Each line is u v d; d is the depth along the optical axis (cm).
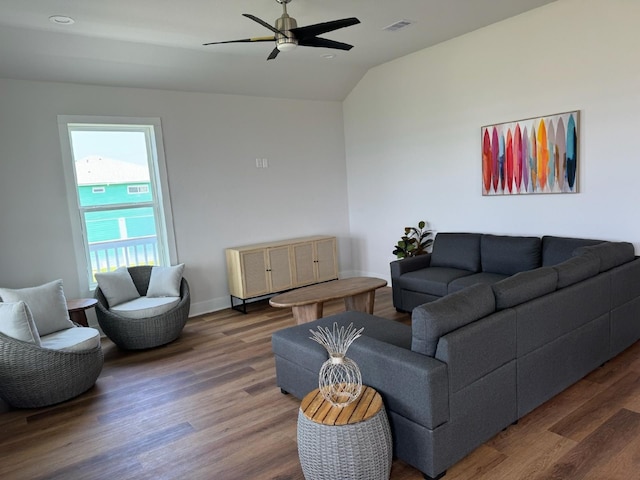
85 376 326
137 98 474
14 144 414
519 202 441
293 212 599
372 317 323
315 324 314
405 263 471
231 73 493
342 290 405
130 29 370
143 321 404
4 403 324
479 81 457
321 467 197
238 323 482
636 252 366
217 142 530
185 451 249
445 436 206
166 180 496
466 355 210
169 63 446
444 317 209
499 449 230
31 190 424
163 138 492
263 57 477
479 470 215
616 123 365
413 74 525
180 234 510
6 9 317
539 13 400
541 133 412
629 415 252
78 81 436
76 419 294
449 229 514
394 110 557
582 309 282
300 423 206
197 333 457
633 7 345
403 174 560
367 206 623
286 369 297
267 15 357
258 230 569
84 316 408
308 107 603
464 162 486
